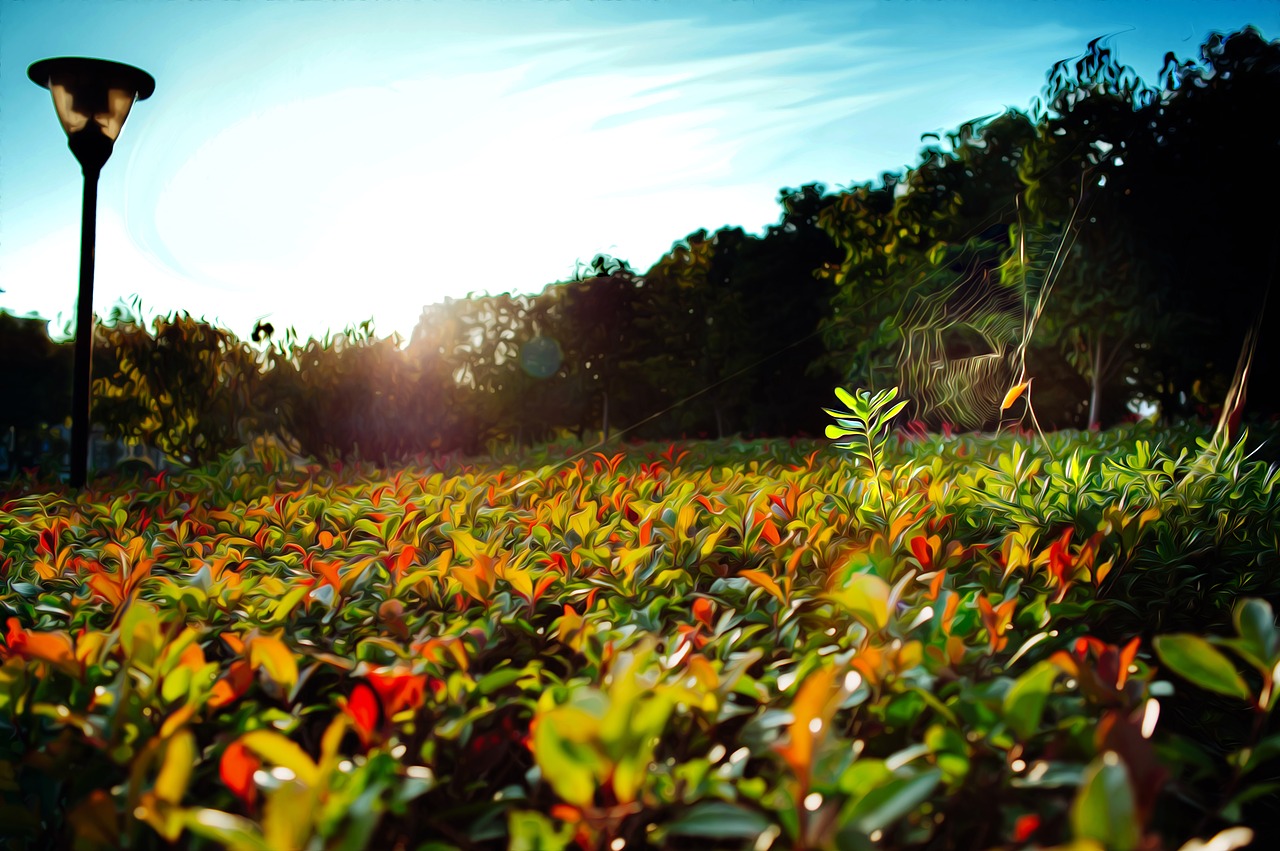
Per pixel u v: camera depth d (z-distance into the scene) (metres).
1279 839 1.80
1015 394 3.99
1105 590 2.24
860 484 2.70
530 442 21.22
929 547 2.03
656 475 3.91
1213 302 8.80
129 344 8.27
